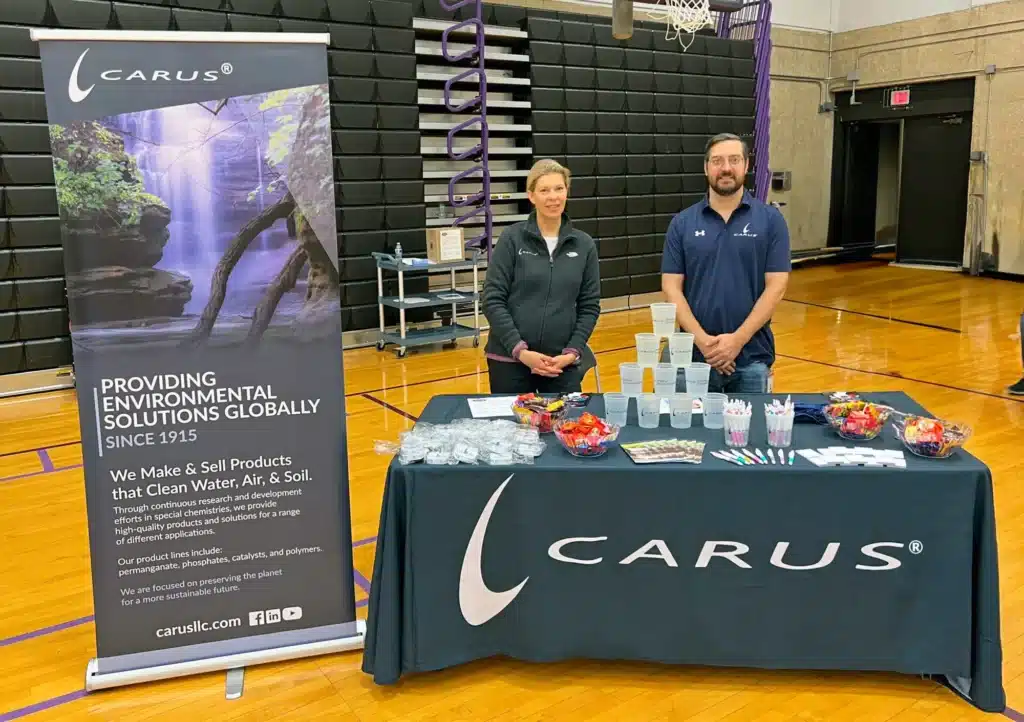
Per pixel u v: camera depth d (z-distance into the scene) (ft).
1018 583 9.05
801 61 37.83
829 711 6.89
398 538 7.04
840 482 6.63
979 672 6.73
